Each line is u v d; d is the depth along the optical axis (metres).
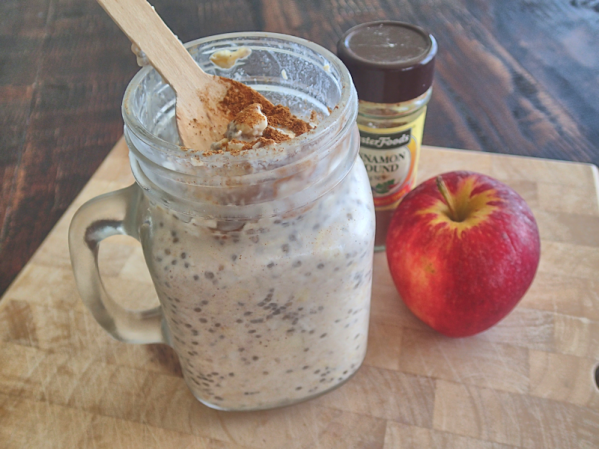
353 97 0.17
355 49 0.25
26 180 0.36
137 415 0.23
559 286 0.27
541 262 0.27
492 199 0.23
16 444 0.22
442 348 0.25
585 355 0.24
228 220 0.17
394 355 0.25
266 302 0.18
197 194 0.16
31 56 0.44
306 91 0.21
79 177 0.36
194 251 0.17
